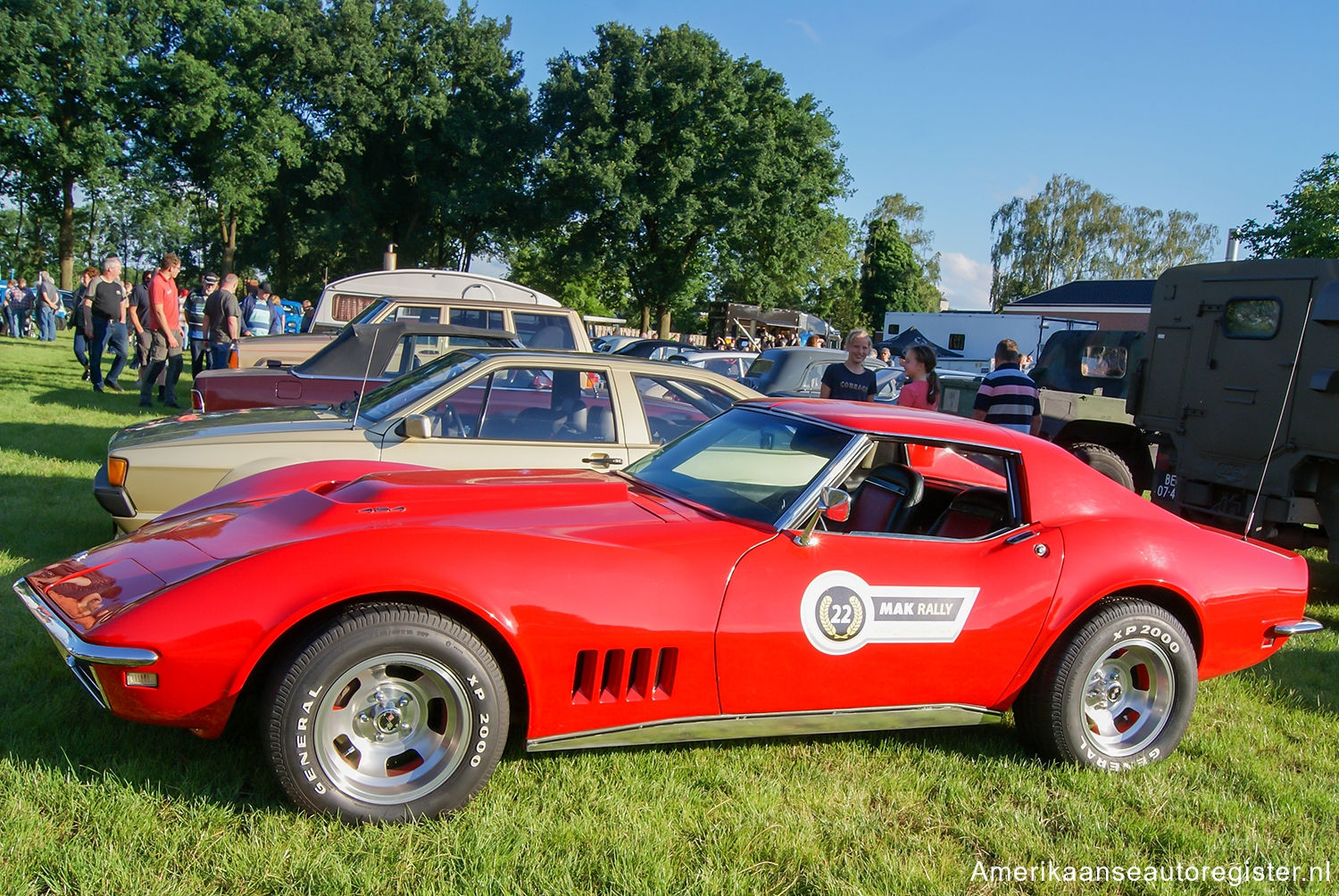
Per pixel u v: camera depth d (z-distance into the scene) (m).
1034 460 3.48
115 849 2.33
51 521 5.67
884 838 2.79
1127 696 3.50
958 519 3.68
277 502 3.16
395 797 2.56
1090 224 70.12
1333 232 14.16
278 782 2.49
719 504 3.26
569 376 5.25
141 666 2.37
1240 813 3.12
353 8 42.81
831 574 3.01
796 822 2.80
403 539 2.59
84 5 38.47
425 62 43.56
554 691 2.69
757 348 26.28
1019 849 2.79
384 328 7.66
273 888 2.27
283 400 7.30
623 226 38.44
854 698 3.08
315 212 43.66
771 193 40.50
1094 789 3.23
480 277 13.62
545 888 2.34
